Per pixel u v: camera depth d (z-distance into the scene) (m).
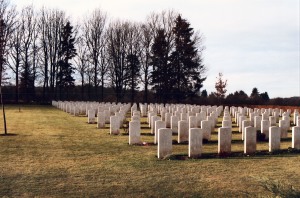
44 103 60.03
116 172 11.54
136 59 63.50
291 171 11.56
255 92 73.25
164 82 63.03
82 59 65.44
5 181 10.41
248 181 10.39
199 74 64.44
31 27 61.62
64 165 12.55
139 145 17.16
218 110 37.44
